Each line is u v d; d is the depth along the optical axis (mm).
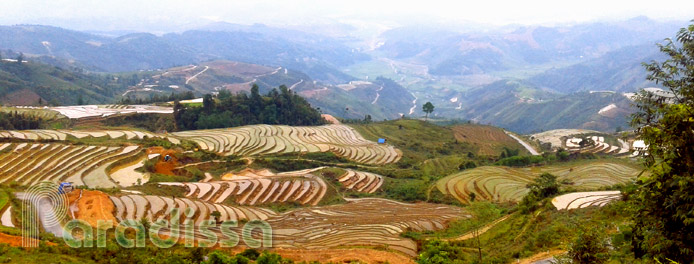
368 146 114062
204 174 75750
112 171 66438
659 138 12773
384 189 76625
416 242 39656
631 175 69562
